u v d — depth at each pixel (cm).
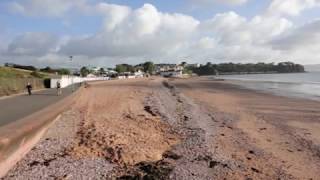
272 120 2880
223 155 1664
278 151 1792
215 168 1448
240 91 6775
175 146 1834
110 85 8812
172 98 5088
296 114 3269
